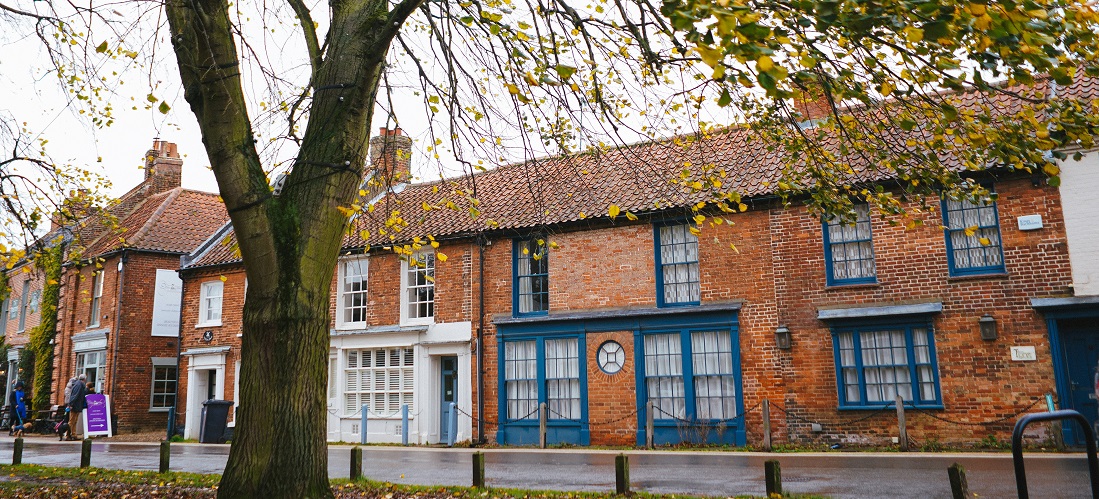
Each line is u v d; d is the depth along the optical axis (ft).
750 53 13.97
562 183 63.72
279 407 23.95
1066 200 46.26
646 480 35.70
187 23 24.79
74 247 48.44
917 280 49.52
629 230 59.67
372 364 70.38
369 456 52.85
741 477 36.24
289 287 24.63
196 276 84.53
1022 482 15.84
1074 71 20.70
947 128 26.53
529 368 62.13
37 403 97.45
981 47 17.13
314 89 26.89
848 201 31.12
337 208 25.94
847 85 23.30
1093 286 44.75
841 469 37.88
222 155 24.44
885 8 16.20
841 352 51.47
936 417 47.75
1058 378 44.91
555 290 61.77
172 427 77.20
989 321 46.88
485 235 64.64
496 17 25.12
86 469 42.24
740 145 60.64
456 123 29.63
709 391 55.36
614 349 58.75
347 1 28.04
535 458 48.80
